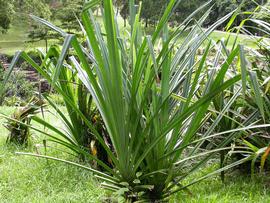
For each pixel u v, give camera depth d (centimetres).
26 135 468
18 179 353
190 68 280
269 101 309
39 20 245
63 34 237
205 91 288
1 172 373
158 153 273
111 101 255
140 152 278
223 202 278
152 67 252
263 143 318
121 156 268
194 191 308
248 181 332
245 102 317
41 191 329
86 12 226
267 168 352
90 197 304
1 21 2188
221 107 324
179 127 270
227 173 353
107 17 237
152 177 278
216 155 361
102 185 280
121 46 286
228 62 239
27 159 407
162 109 271
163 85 265
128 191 273
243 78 206
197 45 271
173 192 284
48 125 299
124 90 270
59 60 200
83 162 376
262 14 353
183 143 273
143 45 239
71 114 378
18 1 2233
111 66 248
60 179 349
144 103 257
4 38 2430
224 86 238
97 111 382
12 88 929
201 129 377
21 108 477
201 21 282
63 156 408
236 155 351
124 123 261
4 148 455
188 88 289
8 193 325
